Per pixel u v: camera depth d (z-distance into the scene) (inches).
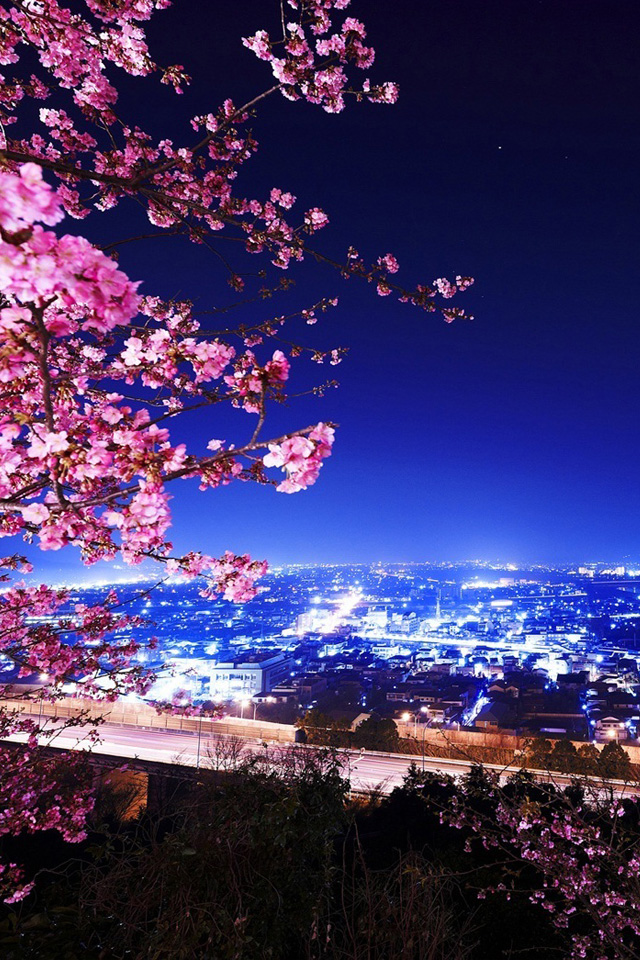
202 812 220.1
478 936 296.4
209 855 185.3
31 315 77.1
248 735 1386.6
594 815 336.2
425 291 211.5
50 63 196.9
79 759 318.3
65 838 308.2
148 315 253.4
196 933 161.8
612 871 272.4
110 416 110.3
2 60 194.1
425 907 182.5
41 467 121.0
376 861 390.3
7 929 183.8
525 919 311.0
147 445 104.7
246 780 230.4
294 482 106.4
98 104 213.5
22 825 293.4
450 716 2518.5
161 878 181.3
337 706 2760.8
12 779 288.2
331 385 217.2
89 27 185.6
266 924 181.0
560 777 805.2
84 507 101.0
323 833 219.0
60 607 273.1
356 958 167.9
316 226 246.1
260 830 195.9
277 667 3503.9
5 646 246.7
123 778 1022.4
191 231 171.6
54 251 65.1
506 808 330.6
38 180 58.9
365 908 188.5
